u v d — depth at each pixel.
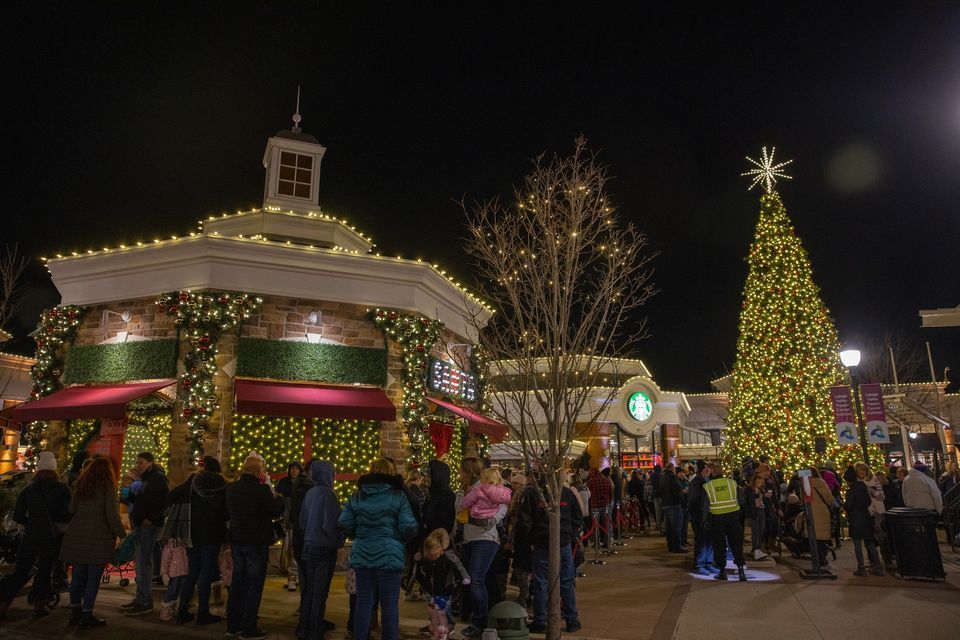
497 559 8.78
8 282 23.61
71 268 15.80
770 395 19.98
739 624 7.90
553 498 7.31
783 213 21.38
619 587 10.66
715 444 37.47
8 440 22.25
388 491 6.45
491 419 18.64
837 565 12.77
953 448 29.45
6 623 8.26
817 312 20.45
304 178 19.50
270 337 14.77
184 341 14.46
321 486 7.19
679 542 15.23
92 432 15.47
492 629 6.82
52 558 8.64
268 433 14.55
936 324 17.75
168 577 8.27
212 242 14.45
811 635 7.33
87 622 7.91
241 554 7.70
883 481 13.45
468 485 8.69
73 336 15.68
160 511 8.79
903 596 9.41
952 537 15.05
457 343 18.14
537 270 9.84
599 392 27.33
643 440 31.78
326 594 6.98
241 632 7.64
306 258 15.11
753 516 13.51
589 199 11.87
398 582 6.37
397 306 15.93
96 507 8.06
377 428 15.45
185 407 13.67
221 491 8.33
